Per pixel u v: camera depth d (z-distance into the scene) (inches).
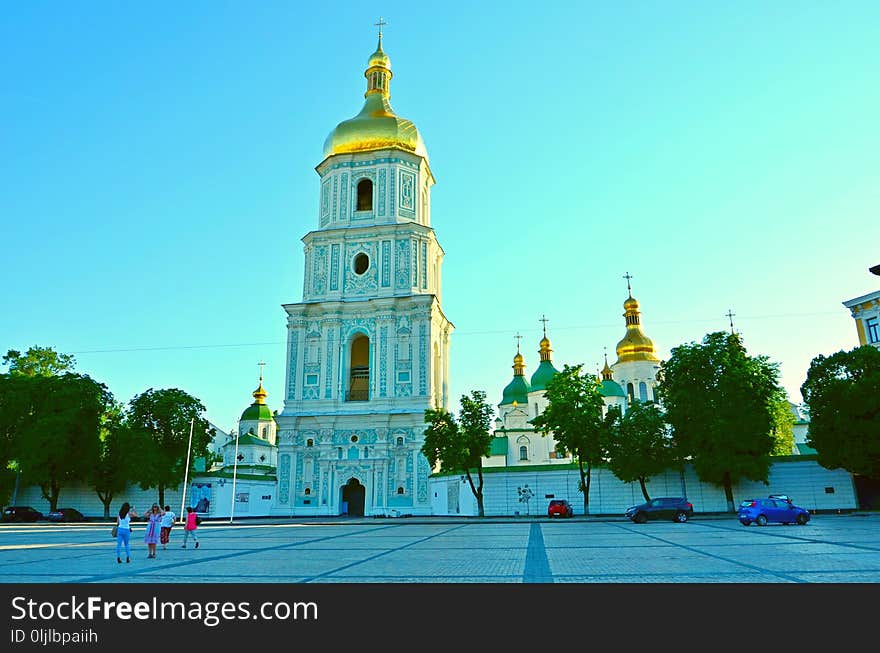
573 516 2089.1
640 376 3558.1
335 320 2625.5
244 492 2486.5
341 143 2819.9
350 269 2687.0
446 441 2183.8
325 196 2824.8
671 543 940.6
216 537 1261.1
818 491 1990.7
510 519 1989.4
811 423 1926.7
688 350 2053.4
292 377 2605.8
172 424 2465.6
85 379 2412.6
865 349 1865.2
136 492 2475.4
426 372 2519.7
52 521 2285.9
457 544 983.0
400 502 2393.0
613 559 720.3
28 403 2297.0
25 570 671.8
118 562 749.9
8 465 2372.0
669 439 2068.2
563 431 2126.0
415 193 2805.1
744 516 1513.3
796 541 937.5
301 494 2472.9
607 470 2180.1
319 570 650.8
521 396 3538.4
